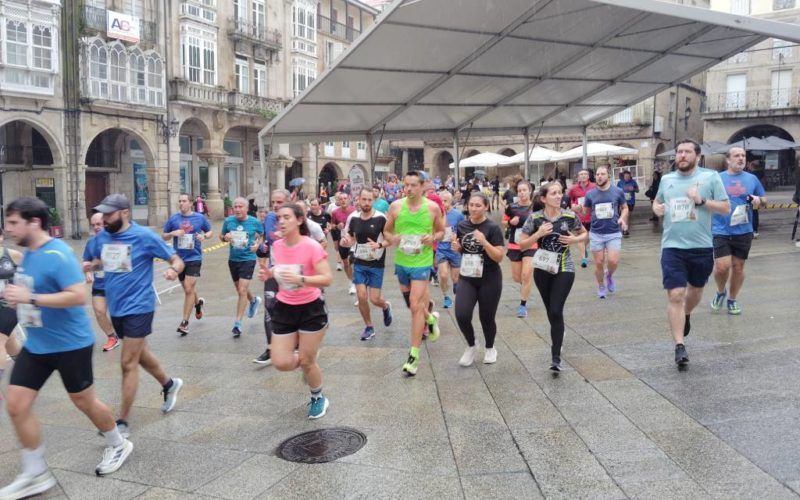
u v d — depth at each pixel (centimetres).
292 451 445
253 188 3719
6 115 2294
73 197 2530
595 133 4269
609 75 1736
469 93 1664
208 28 3144
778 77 3600
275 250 501
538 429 453
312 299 492
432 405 514
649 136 4125
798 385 491
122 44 2664
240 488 394
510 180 933
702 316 729
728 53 1647
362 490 382
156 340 822
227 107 3256
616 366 575
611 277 908
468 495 368
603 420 458
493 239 587
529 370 586
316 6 3969
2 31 2228
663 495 352
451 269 888
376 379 593
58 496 397
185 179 3269
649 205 2911
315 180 4216
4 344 627
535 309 853
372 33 1219
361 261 729
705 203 547
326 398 543
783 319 693
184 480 411
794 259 1154
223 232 825
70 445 482
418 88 1560
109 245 485
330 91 1454
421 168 5356
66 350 406
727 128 3766
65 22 2488
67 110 2495
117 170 2908
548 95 1819
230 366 679
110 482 413
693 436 419
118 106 2645
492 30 1291
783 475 361
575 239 561
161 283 1338
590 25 1323
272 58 3612
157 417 530
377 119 1733
